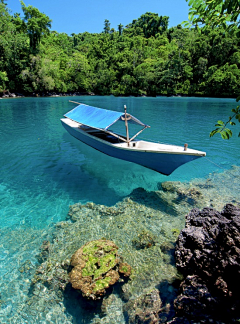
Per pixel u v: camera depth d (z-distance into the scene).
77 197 9.40
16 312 4.86
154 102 52.28
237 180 10.88
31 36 58.50
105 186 10.40
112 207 8.55
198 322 4.10
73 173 11.79
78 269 5.47
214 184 10.48
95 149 15.38
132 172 11.98
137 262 6.02
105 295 5.15
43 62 60.66
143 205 8.71
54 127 22.72
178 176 11.45
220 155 14.51
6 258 6.20
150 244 6.61
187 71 73.50
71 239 6.92
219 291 4.52
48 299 5.12
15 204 8.85
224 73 66.62
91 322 4.63
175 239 6.84
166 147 11.21
